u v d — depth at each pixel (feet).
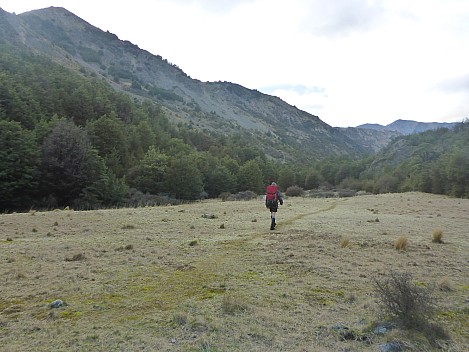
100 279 22.40
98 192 143.13
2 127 137.08
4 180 128.77
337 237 39.34
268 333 14.37
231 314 16.40
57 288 20.52
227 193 234.79
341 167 481.87
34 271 24.36
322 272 24.20
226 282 21.67
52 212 71.61
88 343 13.42
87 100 284.00
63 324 15.25
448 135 487.61
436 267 26.09
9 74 269.85
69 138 147.64
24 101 213.87
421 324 14.62
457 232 46.57
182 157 223.30
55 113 230.07
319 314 16.57
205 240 37.27
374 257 29.17
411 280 21.63
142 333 14.29
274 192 46.55
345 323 15.48
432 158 379.96
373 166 504.43
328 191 318.86
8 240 37.32
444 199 153.28
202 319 15.52
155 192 201.57
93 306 17.52
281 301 18.35
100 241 36.63
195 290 20.12
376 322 15.25
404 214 77.71
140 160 224.33
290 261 27.45
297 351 12.79
